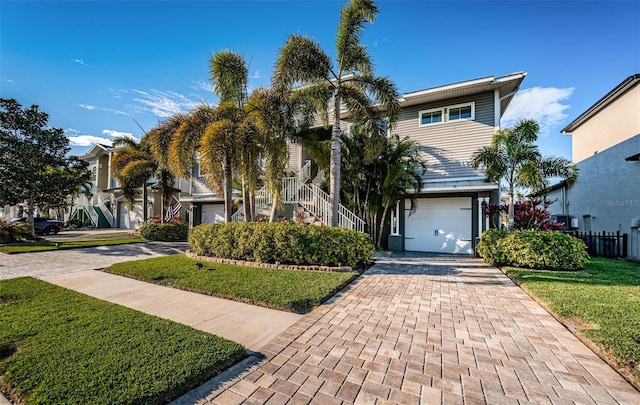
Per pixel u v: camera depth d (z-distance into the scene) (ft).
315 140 34.04
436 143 38.47
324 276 20.29
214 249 27.71
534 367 9.21
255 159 28.99
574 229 45.73
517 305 15.35
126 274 21.84
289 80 26.86
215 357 9.20
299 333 11.76
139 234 52.60
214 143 27.07
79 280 20.65
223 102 31.55
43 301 14.98
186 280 19.22
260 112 28.02
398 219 39.96
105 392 7.34
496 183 32.89
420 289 18.53
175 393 7.64
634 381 8.29
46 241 45.65
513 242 25.40
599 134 40.37
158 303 15.57
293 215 36.65
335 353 10.10
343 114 42.63
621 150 35.53
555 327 12.40
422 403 7.44
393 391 7.93
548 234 25.12
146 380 7.89
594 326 11.76
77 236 57.21
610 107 37.83
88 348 9.67
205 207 57.41
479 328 12.31
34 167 47.70
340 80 28.22
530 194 33.60
